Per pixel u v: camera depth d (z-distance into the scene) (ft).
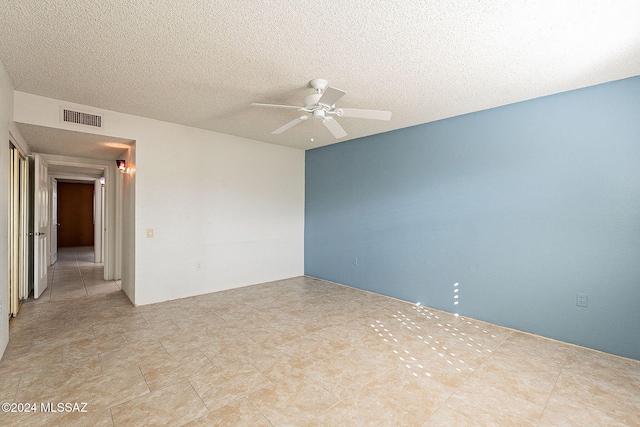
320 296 14.06
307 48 7.06
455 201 11.80
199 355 8.21
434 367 7.77
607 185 8.66
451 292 11.93
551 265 9.61
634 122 8.27
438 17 5.88
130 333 9.57
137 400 6.26
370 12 5.75
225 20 6.03
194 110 11.31
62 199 31.76
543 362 8.11
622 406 6.29
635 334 8.28
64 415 5.78
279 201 17.16
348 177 15.92
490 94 9.61
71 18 5.96
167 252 12.96
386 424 5.68
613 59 7.41
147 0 5.42
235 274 15.30
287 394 6.54
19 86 9.14
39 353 8.18
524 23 6.05
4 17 5.90
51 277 17.04
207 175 14.11
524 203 10.12
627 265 8.39
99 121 11.09
